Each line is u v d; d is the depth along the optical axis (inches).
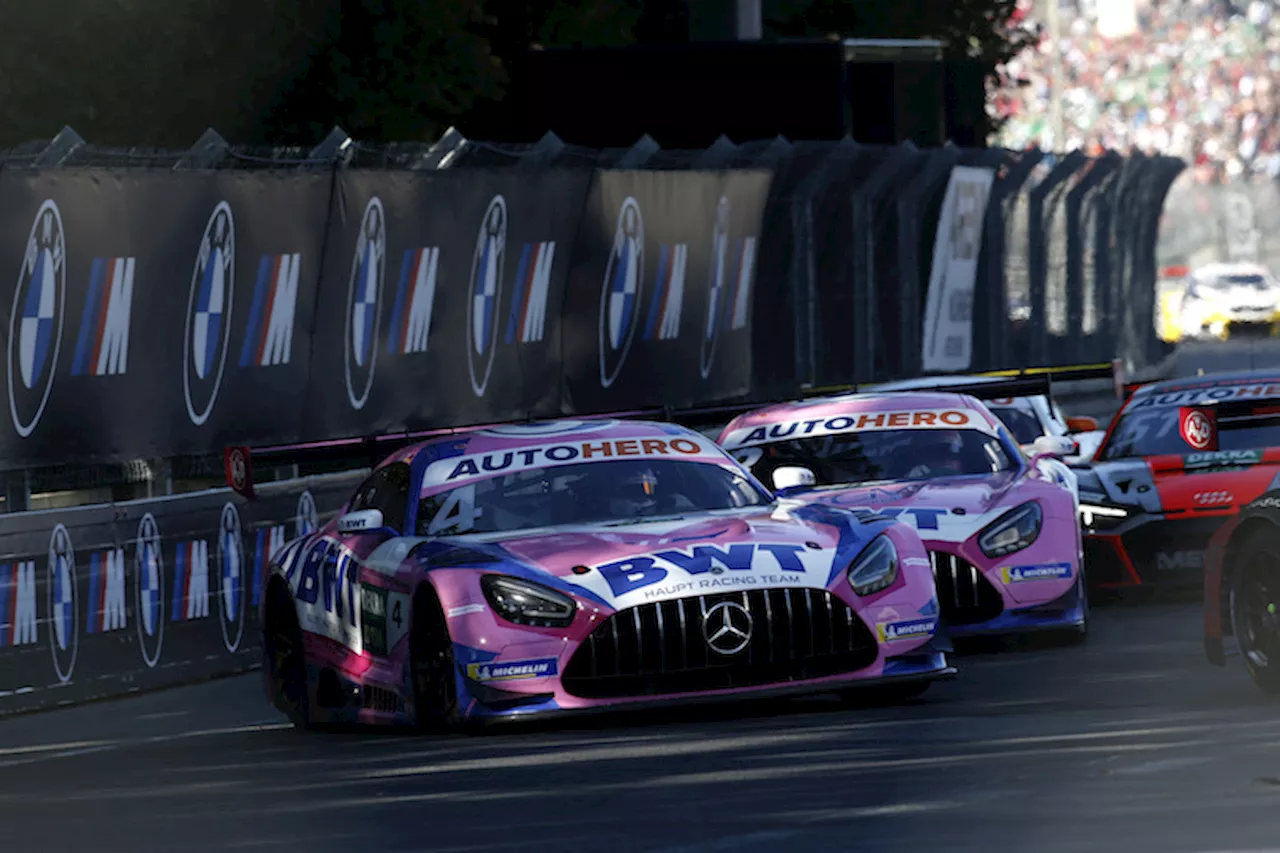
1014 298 3314.5
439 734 1184.2
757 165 2546.8
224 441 1690.5
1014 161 3238.2
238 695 1569.9
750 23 4047.7
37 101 2527.1
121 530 1574.8
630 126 3503.9
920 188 2942.9
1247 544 1136.2
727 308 2440.9
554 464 1294.3
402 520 1286.9
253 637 1708.9
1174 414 1900.8
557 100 3513.8
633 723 1145.4
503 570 1141.1
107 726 1438.2
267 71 2751.0
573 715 1106.1
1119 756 915.4
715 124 3489.2
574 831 806.5
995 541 1457.9
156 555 1606.8
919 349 2979.8
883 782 879.1
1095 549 1743.4
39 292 1499.8
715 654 1108.5
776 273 2623.0
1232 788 814.5
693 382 2369.6
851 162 2716.5
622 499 1259.8
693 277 2361.0
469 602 1131.3
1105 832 738.8
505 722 1110.4
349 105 2878.9
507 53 3585.1
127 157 1656.0
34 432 1504.7
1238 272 7401.6
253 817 913.5
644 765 972.6
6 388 1480.1
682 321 2343.8
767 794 866.8
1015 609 1450.5
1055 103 7436.0
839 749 989.2
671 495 1267.2
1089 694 1192.2
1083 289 3550.7
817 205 2704.2
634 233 2235.5
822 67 3462.1
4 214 1462.8
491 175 2011.6
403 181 1892.2
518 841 791.7
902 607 1149.1
